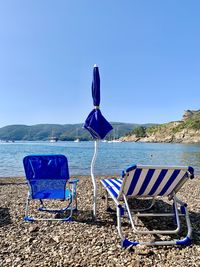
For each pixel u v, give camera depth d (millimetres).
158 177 1713
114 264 1356
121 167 7836
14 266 1331
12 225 1939
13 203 2637
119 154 15148
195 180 4629
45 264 1352
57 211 2305
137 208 2441
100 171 6871
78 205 2537
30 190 2078
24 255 1455
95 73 2199
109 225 1941
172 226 1932
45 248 1545
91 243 1614
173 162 9844
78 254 1469
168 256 1452
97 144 2219
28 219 2049
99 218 2107
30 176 2047
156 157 12672
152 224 1967
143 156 13391
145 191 1817
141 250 1506
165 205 2551
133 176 1684
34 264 1353
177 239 1681
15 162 9750
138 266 1337
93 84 2197
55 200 2725
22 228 1876
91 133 2176
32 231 1812
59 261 1386
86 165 8406
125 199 1791
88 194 3121
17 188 3688
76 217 2131
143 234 1762
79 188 3557
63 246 1572
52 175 2039
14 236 1725
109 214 2215
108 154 15086
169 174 1705
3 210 2354
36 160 2010
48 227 1896
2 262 1374
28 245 1586
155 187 1793
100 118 2160
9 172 6867
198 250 1528
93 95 2199
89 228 1874
